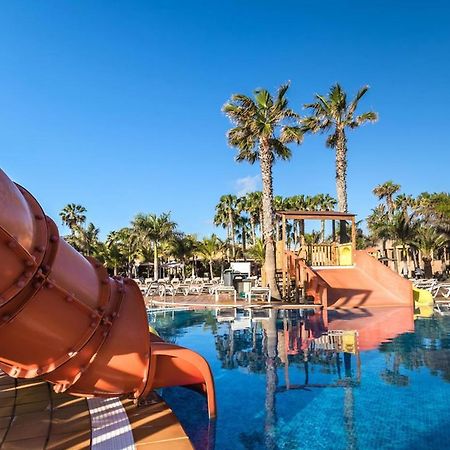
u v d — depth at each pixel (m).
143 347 4.12
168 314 15.58
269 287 18.84
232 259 54.72
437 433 4.32
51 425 3.94
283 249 19.83
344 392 5.72
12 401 4.68
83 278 3.67
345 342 9.24
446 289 21.70
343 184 23.45
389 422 4.62
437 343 8.97
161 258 54.81
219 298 21.59
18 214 2.80
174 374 4.63
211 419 4.49
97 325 3.67
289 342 9.46
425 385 5.98
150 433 3.73
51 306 3.28
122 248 56.16
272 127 19.94
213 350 8.80
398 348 8.51
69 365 3.68
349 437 4.23
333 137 24.52
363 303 16.16
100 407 4.45
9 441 3.57
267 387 6.01
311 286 17.02
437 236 37.28
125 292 4.34
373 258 18.92
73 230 58.59
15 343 3.18
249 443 4.11
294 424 4.60
